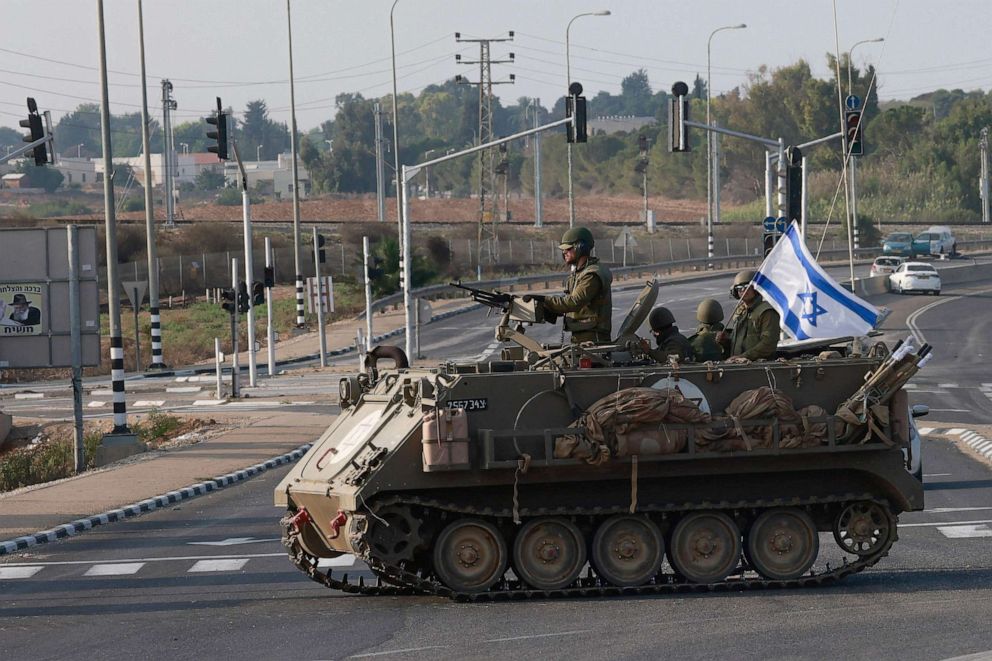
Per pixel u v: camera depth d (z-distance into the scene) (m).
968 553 29.47
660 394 24.11
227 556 31.05
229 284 145.50
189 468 47.50
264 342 112.00
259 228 171.12
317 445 26.77
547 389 24.20
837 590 24.86
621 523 24.48
